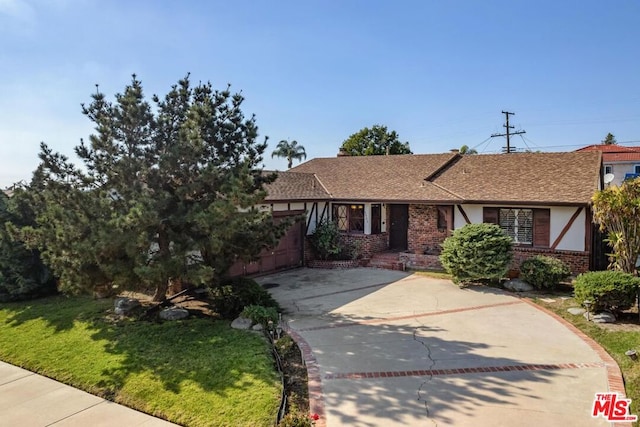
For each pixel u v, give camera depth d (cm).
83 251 916
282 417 612
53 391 777
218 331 975
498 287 1428
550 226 1591
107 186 1032
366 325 1041
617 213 1198
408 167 2231
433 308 1194
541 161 1927
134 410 691
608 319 1005
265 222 1174
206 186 1070
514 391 665
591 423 566
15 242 1328
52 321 1133
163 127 1070
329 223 1983
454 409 611
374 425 574
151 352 876
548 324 1023
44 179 1027
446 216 1809
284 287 1501
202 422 627
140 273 923
